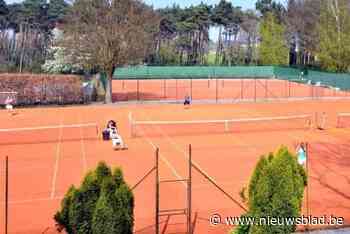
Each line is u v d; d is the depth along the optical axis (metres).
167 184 17.97
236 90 60.41
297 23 90.88
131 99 49.47
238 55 102.62
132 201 8.95
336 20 71.00
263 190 9.16
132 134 29.20
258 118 34.97
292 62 94.06
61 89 44.66
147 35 45.62
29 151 24.53
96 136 28.69
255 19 107.38
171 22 107.56
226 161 22.12
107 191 8.56
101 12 44.03
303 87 63.97
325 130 31.08
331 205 15.59
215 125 32.56
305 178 9.79
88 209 8.67
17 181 18.72
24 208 15.38
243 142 26.83
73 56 46.97
